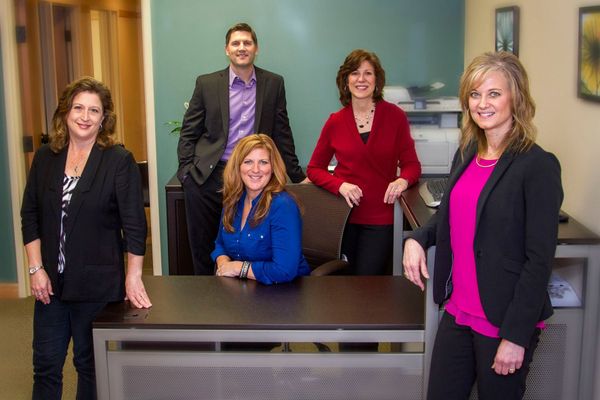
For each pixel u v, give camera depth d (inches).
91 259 100.5
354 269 142.1
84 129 98.6
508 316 74.3
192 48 180.9
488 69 75.6
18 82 186.5
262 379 90.2
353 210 139.1
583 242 89.6
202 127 156.1
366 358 89.3
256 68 156.3
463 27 177.3
